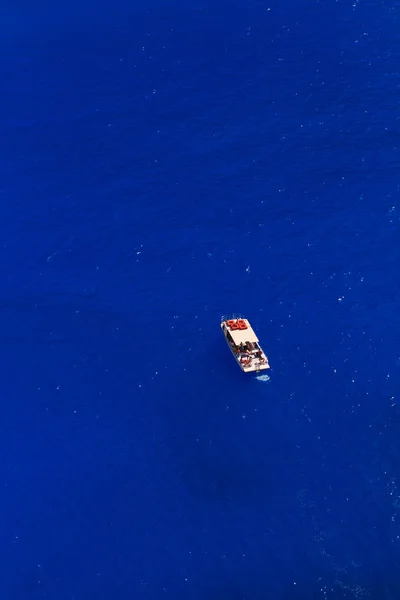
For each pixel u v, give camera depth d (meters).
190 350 96.81
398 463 84.00
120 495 81.69
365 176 122.50
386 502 80.44
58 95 139.25
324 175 122.62
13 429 88.12
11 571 75.31
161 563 75.81
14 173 123.25
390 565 75.06
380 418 88.62
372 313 101.00
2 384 93.12
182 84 141.88
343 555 75.94
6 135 130.75
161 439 87.06
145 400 91.25
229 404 90.62
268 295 103.56
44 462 84.81
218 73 144.38
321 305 102.19
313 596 72.75
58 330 99.56
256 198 118.62
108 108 136.62
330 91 139.88
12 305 102.56
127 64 146.62
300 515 79.44
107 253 110.00
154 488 82.31
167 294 103.81
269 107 136.38
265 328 99.19
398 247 110.38
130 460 85.00
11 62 146.62
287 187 120.56
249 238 112.06
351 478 82.75
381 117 134.25
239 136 130.38
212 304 102.38
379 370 94.00
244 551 76.62
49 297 103.69
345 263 108.00
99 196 119.31
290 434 87.25
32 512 80.12
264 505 80.44
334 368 94.31
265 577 74.44
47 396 91.75
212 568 75.31
